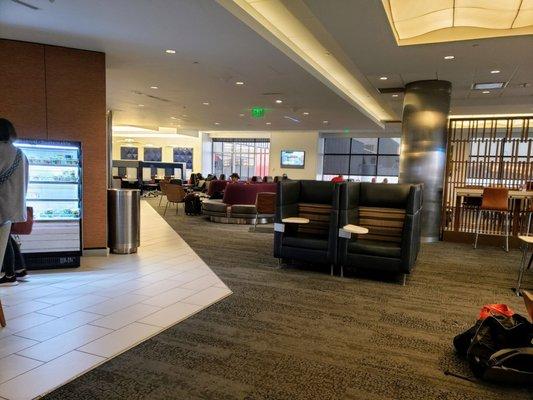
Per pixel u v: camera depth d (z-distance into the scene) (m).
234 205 9.18
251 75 6.56
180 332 2.97
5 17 4.00
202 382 2.28
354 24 4.65
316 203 5.38
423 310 3.61
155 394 2.15
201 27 4.32
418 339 2.97
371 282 4.49
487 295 4.13
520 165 7.58
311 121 12.78
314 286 4.27
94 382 2.25
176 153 21.62
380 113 12.73
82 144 4.91
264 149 21.47
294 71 6.28
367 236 5.12
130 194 5.55
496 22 4.91
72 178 4.61
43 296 3.70
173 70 6.27
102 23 4.19
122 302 3.58
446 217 7.98
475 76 7.06
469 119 7.75
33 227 4.50
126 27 4.30
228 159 22.16
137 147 21.77
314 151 17.83
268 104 9.49
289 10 4.90
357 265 4.56
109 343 2.75
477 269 5.29
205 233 7.65
